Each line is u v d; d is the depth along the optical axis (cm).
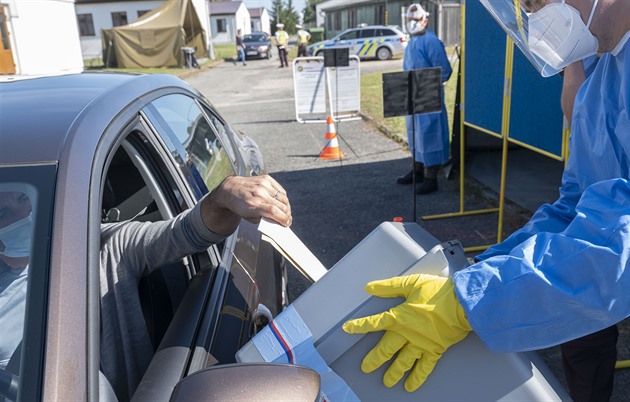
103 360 144
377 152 731
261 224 145
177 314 152
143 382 127
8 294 109
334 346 127
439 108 387
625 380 268
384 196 552
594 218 122
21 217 117
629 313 116
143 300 177
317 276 146
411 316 122
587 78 174
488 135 611
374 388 127
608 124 150
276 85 1648
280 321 131
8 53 1603
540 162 605
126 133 154
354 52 2295
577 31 138
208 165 228
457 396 126
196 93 272
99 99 155
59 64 1883
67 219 116
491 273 121
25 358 102
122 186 215
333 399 127
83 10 3144
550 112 339
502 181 401
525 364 124
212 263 177
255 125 984
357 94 930
